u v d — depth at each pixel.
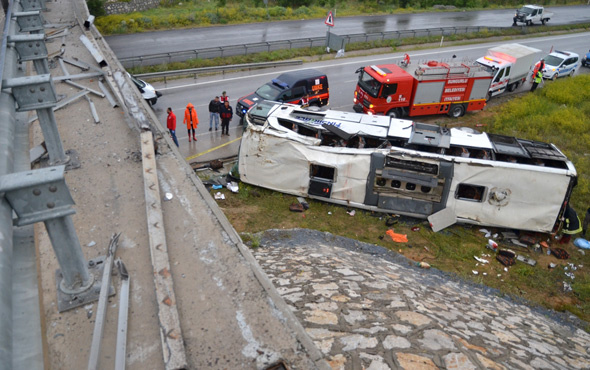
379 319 6.64
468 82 18.98
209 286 4.33
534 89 24.25
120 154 6.34
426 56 29.09
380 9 41.41
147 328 3.76
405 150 12.00
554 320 9.55
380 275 8.89
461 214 12.27
